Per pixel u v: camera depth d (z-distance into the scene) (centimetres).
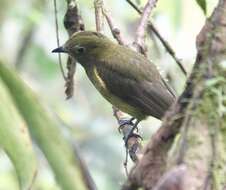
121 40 1187
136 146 1009
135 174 495
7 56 1470
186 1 1208
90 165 1352
